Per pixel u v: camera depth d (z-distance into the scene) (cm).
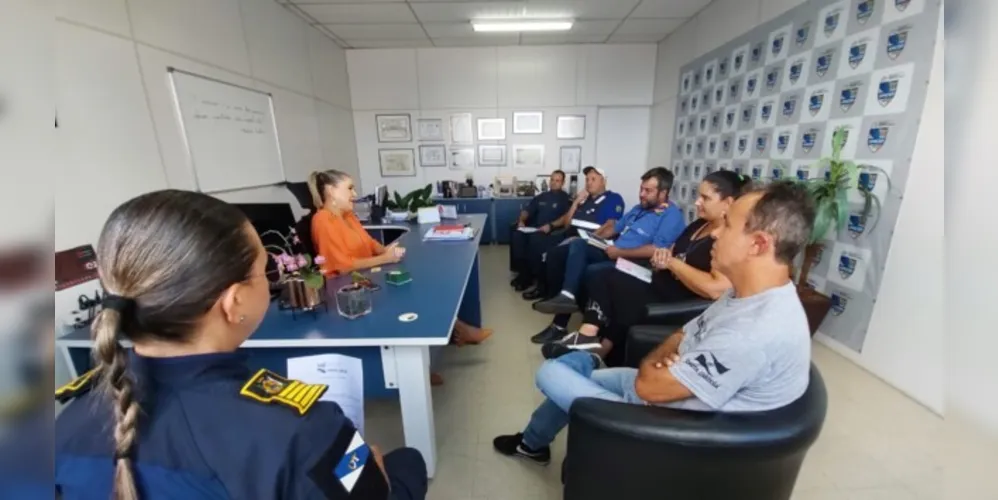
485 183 570
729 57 347
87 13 185
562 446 168
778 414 84
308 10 381
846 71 225
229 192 290
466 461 161
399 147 559
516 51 522
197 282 46
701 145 400
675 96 461
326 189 205
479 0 363
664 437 83
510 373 226
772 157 292
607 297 215
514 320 301
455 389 212
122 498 42
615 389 130
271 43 351
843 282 225
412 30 447
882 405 184
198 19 260
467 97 540
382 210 372
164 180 231
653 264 205
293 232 239
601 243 273
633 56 518
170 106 236
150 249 45
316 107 439
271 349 134
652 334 149
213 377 49
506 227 539
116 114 200
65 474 44
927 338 180
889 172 197
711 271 175
